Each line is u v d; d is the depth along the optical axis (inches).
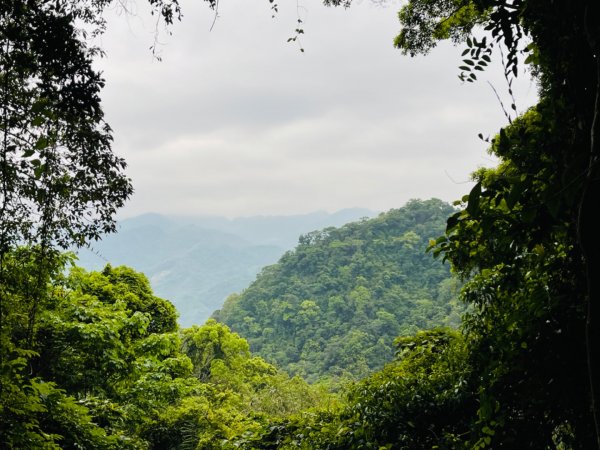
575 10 92.4
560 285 125.9
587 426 128.0
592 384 67.8
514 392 140.9
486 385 146.4
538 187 97.0
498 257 111.6
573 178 66.6
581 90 95.6
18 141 163.6
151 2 153.3
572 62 97.0
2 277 186.9
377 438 203.6
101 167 175.9
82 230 182.1
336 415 238.8
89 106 155.8
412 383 216.2
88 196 177.9
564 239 119.4
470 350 179.8
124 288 732.7
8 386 190.7
